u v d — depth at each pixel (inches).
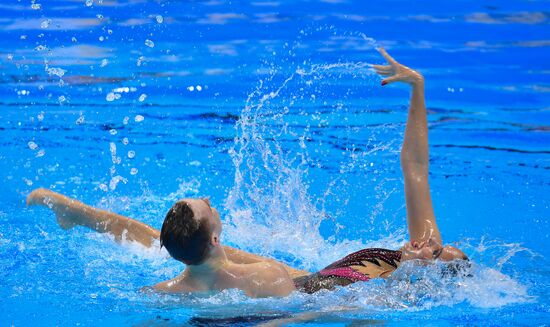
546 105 1001.5
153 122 941.8
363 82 1058.7
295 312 474.6
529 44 1236.5
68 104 984.9
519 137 901.8
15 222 661.9
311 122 931.3
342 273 515.8
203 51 1171.9
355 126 922.7
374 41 1222.9
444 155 849.5
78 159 833.5
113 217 613.9
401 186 775.1
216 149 865.5
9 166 808.9
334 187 768.3
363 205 732.0
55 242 617.3
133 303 497.7
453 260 516.1
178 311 476.7
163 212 713.6
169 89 1037.2
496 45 1232.2
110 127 924.0
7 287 528.1
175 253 475.8
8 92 1013.2
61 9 1359.5
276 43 1204.5
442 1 1459.2
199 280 491.2
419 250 515.2
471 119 956.6
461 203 732.0
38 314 482.9
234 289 484.1
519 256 608.1
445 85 1065.5
